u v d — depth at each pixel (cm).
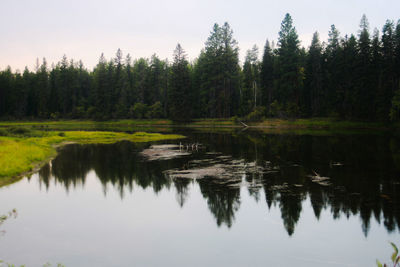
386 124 6075
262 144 3872
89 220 1310
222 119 8538
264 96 8525
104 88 10006
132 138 4897
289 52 7481
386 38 6581
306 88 7881
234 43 8738
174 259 970
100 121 9950
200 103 9331
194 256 988
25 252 1019
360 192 1627
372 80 6500
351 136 4734
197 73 9619
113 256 990
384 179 1895
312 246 1050
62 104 11181
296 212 1362
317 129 6481
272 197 1578
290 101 7656
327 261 952
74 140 4584
